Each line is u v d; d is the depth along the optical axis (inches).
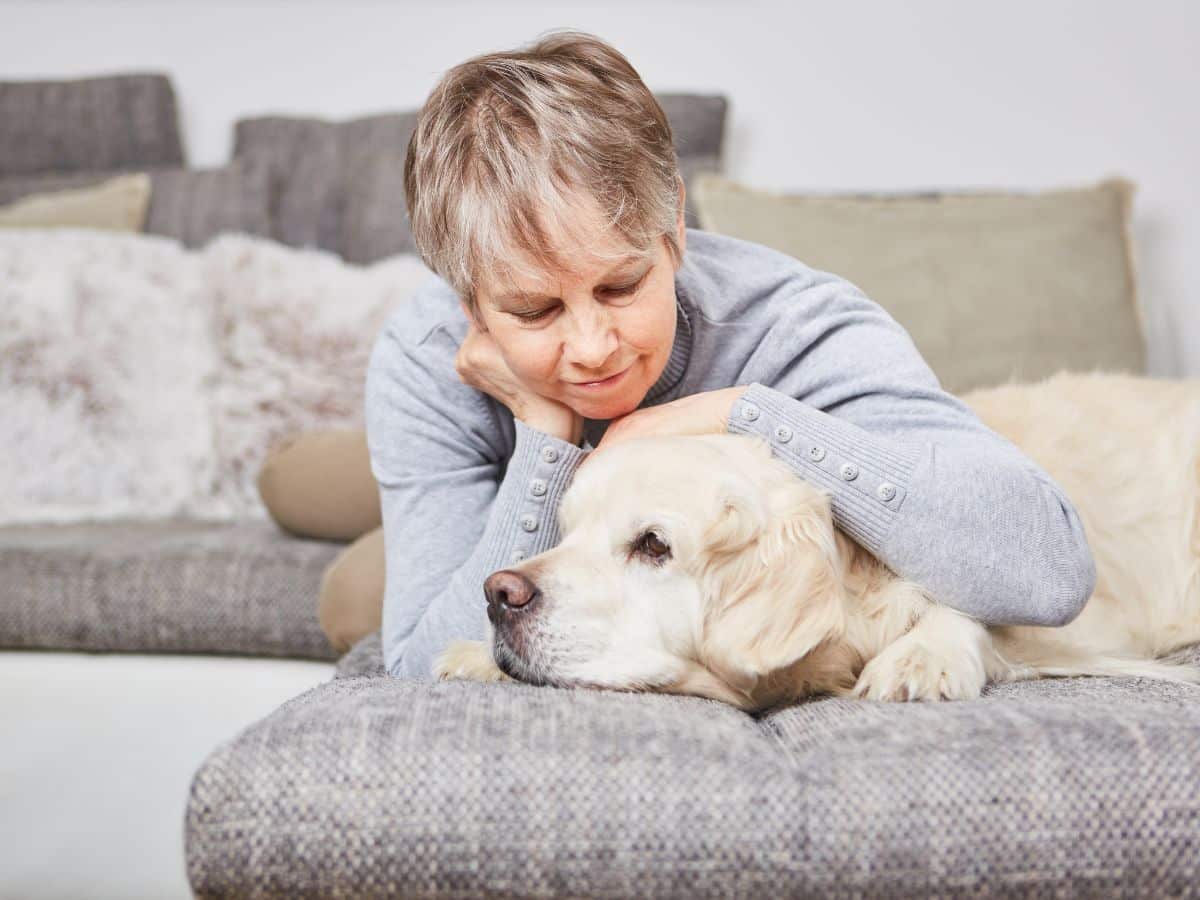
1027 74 117.8
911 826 30.0
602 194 40.9
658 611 45.9
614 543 46.2
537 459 48.4
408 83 124.5
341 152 116.4
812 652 45.3
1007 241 96.7
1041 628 52.0
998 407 66.9
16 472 92.4
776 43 120.1
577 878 30.0
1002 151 118.8
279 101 125.9
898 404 47.9
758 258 55.4
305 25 125.1
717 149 113.1
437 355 54.6
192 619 76.6
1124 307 96.9
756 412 46.8
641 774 31.2
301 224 114.3
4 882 74.9
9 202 117.2
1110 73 116.8
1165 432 65.7
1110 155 117.6
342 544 82.4
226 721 75.8
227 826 30.8
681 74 121.3
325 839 30.5
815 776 31.1
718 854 29.9
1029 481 43.5
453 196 42.6
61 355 94.6
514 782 31.0
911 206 98.7
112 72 126.6
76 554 79.4
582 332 42.9
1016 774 30.8
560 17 122.2
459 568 51.8
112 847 75.3
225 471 95.8
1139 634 60.7
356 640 70.9
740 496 44.9
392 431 55.1
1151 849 29.7
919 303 93.4
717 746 32.6
